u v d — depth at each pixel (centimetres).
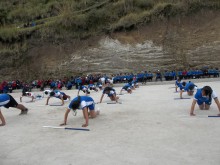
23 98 2089
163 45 3303
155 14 3566
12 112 1366
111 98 1498
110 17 3828
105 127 903
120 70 3259
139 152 636
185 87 1507
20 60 3703
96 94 1969
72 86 2981
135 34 3506
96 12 3822
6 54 3762
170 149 643
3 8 4884
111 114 1123
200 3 3488
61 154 659
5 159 652
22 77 3591
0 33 3938
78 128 909
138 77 2772
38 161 622
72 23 3775
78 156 636
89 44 3562
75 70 3400
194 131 784
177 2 3666
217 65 3006
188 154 603
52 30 3778
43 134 867
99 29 3684
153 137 751
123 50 3372
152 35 3431
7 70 3684
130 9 3881
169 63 3178
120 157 610
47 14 4544
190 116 985
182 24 3425
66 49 3603
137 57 3291
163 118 984
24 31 3859
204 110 1079
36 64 3612
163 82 2642
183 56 3169
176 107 1184
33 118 1158
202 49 3141
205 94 979
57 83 2809
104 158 611
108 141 741
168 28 3438
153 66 3203
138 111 1155
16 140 817
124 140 740
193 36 3278
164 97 1545
